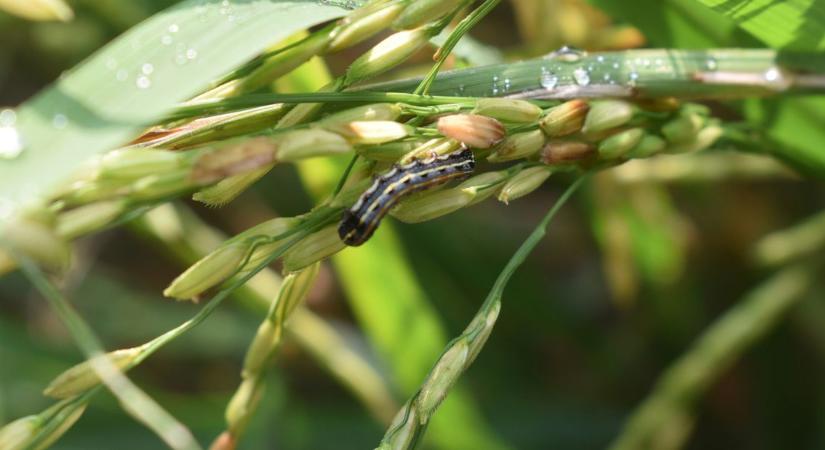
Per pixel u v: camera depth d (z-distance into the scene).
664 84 0.20
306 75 0.25
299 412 0.35
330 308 0.45
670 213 0.34
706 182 0.34
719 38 0.22
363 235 0.18
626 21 0.23
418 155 0.18
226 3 0.17
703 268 0.37
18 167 0.15
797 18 0.20
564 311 0.38
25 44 0.42
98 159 0.16
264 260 0.18
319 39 0.18
